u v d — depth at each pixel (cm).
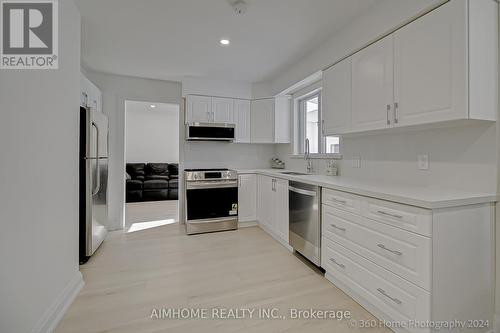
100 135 288
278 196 319
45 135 155
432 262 129
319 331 155
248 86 423
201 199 362
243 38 268
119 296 195
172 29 248
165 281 219
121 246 308
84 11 214
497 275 148
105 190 312
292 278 224
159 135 768
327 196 218
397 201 147
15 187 126
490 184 150
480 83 141
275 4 207
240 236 347
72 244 195
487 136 151
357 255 183
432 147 183
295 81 343
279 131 409
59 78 175
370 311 174
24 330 132
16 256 127
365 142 248
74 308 179
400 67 175
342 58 235
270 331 155
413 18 165
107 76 384
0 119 117
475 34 139
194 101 392
